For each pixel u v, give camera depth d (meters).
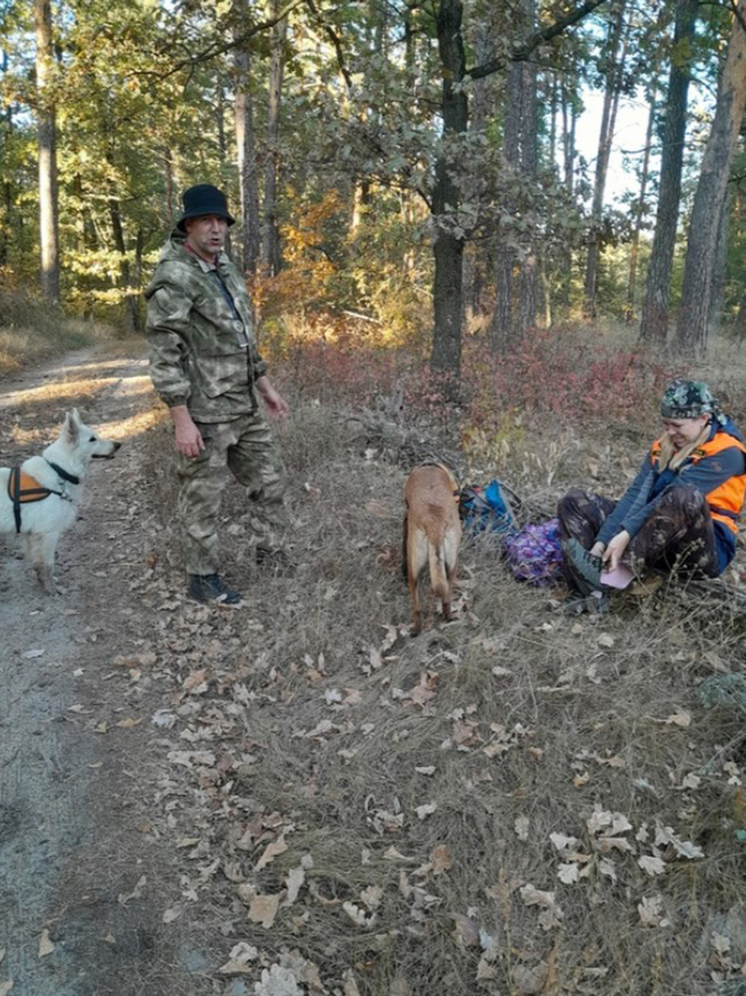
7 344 15.84
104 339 22.33
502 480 5.75
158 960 2.46
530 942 2.48
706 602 3.66
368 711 3.52
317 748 3.35
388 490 5.72
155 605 4.67
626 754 3.03
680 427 3.68
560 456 5.97
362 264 15.05
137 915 2.60
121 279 31.08
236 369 4.36
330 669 3.92
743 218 27.06
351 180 7.33
